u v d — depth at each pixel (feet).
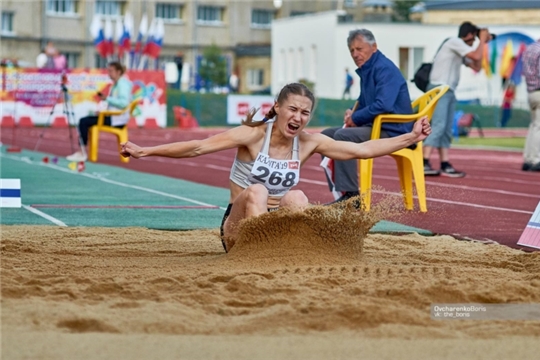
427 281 24.27
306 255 27.17
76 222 41.47
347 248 28.07
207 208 48.55
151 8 259.80
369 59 46.26
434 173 70.85
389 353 17.56
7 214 44.16
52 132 151.64
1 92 165.89
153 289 23.20
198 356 17.15
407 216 45.57
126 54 191.11
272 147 28.30
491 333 19.34
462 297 22.53
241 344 18.04
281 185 28.60
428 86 70.38
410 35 211.61
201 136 148.77
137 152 27.37
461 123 148.15
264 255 27.25
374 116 45.27
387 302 21.63
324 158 44.70
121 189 59.47
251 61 274.77
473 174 74.38
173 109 189.16
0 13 237.86
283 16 284.61
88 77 167.53
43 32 243.40
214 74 244.83
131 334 18.70
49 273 25.62
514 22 243.40
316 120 195.52
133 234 37.06
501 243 36.94
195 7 267.39
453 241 36.68
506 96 191.93
